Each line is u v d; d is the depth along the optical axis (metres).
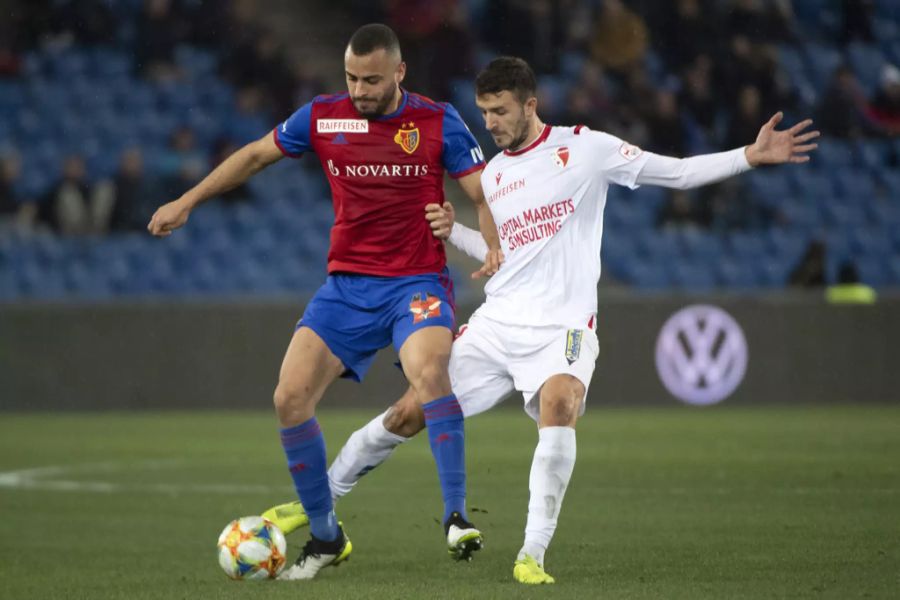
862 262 75.12
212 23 75.75
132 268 67.44
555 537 25.33
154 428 52.25
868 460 39.69
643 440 46.31
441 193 22.41
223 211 70.69
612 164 21.34
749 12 77.12
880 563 21.72
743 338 62.25
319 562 21.20
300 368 21.30
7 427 52.91
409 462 40.84
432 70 69.88
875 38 85.56
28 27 75.88
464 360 22.11
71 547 25.12
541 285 21.50
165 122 74.00
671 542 24.48
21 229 67.19
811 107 79.00
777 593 18.84
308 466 21.02
